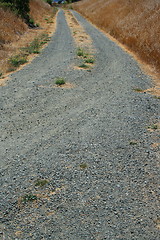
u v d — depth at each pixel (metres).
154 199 4.12
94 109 7.64
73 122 6.80
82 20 32.59
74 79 10.45
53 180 4.59
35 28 23.34
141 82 10.41
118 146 5.63
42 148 5.61
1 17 19.64
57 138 6.00
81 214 3.84
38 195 4.25
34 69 11.68
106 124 6.66
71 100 8.30
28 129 6.43
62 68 11.93
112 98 8.55
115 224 3.64
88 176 4.68
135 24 20.52
